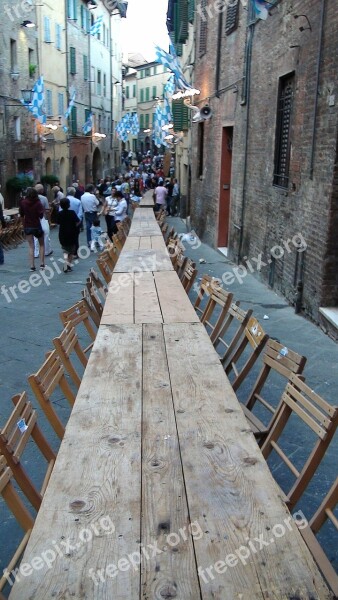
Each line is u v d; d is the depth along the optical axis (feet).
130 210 78.23
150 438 9.41
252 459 8.75
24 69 77.36
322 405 10.16
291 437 15.26
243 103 37.96
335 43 22.38
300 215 26.81
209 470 8.45
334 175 22.95
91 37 118.01
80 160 112.37
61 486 8.04
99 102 129.90
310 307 25.58
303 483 10.02
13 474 9.53
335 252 23.80
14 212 61.31
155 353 13.51
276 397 17.81
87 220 51.44
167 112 90.48
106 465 8.59
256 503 7.66
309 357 21.17
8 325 25.91
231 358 16.10
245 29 37.47
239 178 39.81
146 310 17.54
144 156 206.59
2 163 70.64
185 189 79.97
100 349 13.82
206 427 9.78
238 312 16.79
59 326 25.85
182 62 75.51
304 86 26.05
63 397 17.98
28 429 10.38
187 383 11.70
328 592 6.13
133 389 11.41
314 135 24.73
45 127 84.84
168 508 7.54
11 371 20.27
